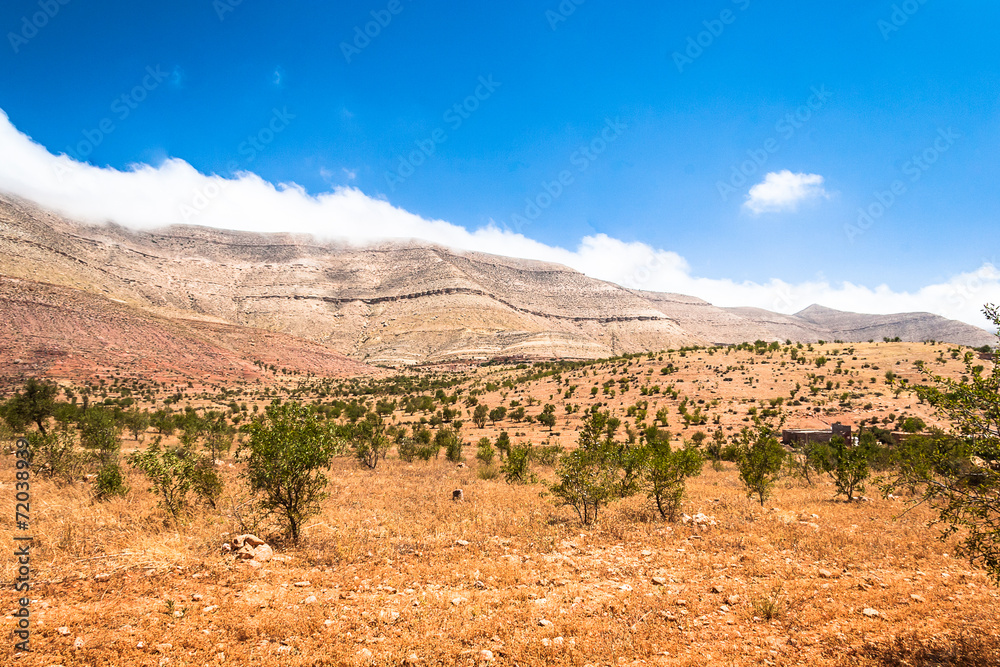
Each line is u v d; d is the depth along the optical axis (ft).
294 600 27.78
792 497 65.10
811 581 31.53
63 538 36.06
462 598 28.53
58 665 19.99
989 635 23.24
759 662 21.54
